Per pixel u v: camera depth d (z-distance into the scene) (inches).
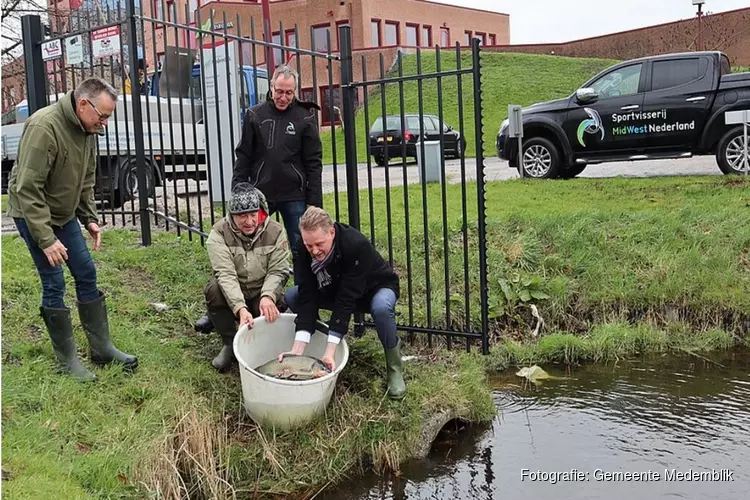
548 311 236.2
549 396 193.0
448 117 920.9
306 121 189.6
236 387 162.7
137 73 230.5
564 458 157.8
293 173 188.7
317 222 146.6
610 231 267.9
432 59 1119.0
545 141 411.2
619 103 394.6
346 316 153.9
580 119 402.6
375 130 592.4
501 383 202.8
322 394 149.3
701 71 379.2
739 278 240.7
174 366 166.2
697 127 377.4
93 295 156.9
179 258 222.8
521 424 175.5
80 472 121.9
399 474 152.1
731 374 206.1
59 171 142.7
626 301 239.1
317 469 146.7
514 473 151.9
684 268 244.4
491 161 601.9
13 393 138.5
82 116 141.0
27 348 158.1
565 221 274.1
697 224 269.7
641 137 390.6
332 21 1206.9
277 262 163.9
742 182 336.5
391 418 158.6
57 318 149.5
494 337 224.8
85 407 141.9
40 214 138.1
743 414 178.7
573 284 242.7
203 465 138.3
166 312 193.0
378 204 328.5
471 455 160.1
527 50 1364.4
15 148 339.6
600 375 208.1
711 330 230.2
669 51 1246.9
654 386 198.7
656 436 167.5
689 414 179.5
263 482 142.4
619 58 1293.1
